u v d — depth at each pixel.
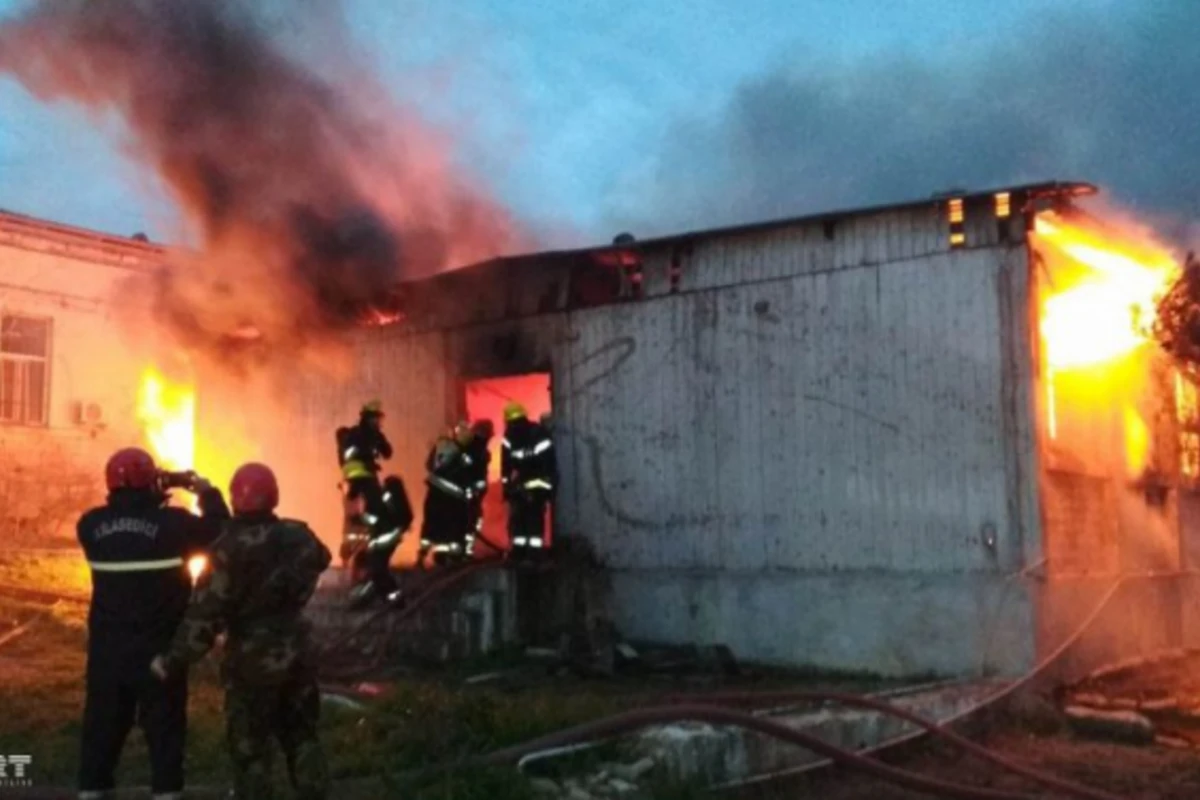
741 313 12.57
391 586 13.05
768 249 12.46
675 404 12.92
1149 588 13.48
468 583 12.81
